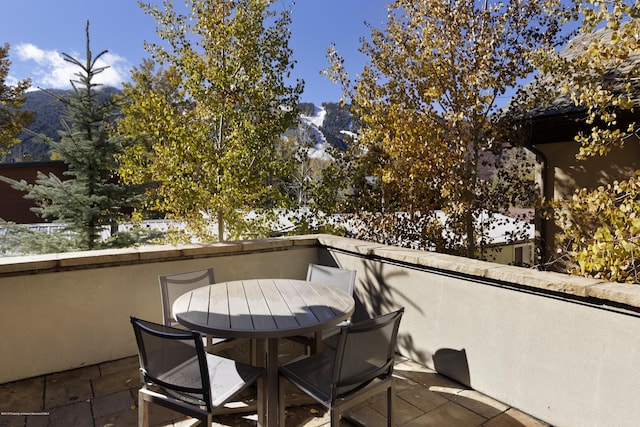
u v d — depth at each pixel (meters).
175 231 6.29
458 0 5.35
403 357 3.27
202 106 6.48
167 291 2.82
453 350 2.88
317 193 6.76
